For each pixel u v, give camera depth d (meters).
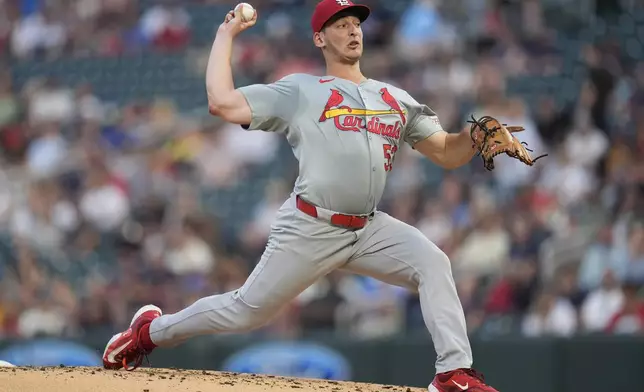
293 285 16.88
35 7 56.41
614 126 43.03
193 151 45.84
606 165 40.50
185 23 54.09
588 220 36.03
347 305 34.25
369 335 30.81
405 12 49.72
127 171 45.00
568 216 36.06
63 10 56.00
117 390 15.60
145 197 43.22
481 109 43.41
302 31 51.66
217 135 46.72
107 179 43.47
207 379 17.19
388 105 16.69
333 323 33.97
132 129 48.12
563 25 49.81
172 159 45.59
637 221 34.16
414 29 47.78
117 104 51.78
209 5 54.34
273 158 45.91
